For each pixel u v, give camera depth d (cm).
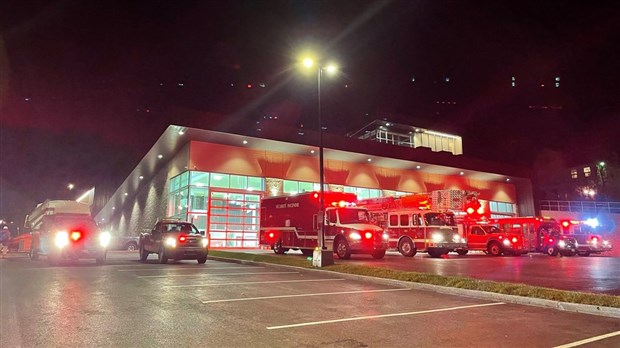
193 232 1950
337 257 2125
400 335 628
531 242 2786
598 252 3108
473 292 1002
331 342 585
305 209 2262
